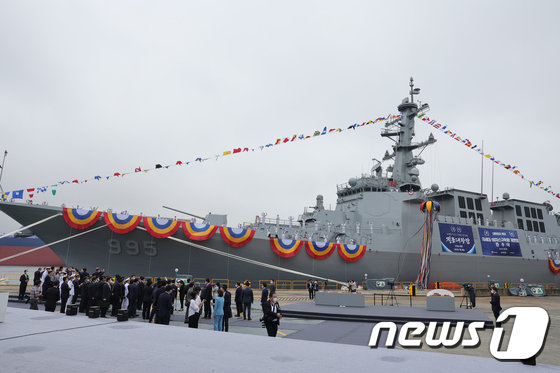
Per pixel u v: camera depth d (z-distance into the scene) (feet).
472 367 15.30
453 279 101.14
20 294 53.16
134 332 22.39
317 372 14.48
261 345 19.40
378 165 115.85
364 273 89.71
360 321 41.65
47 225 70.49
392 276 92.32
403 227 95.61
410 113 114.73
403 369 14.96
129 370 14.52
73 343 19.11
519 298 86.07
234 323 39.81
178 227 73.61
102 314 37.76
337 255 86.94
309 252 83.71
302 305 53.26
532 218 132.05
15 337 20.42
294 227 92.84
